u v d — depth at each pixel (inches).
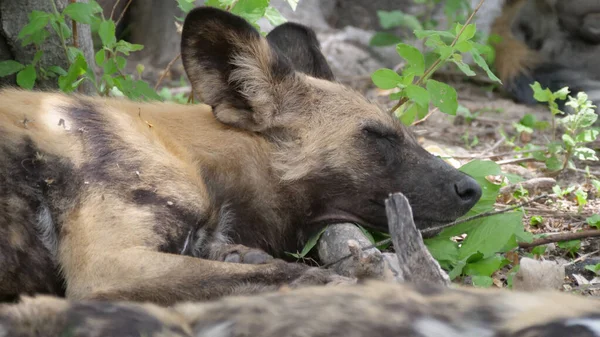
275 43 390.3
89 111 310.7
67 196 290.0
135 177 297.6
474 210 358.9
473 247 336.2
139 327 143.0
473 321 137.6
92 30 478.3
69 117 304.7
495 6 716.7
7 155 287.3
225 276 277.3
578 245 377.1
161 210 296.2
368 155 343.0
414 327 136.9
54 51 422.3
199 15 334.3
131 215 289.9
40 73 418.9
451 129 612.7
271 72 341.4
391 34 720.3
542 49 708.0
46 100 310.7
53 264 287.9
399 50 391.9
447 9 699.4
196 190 309.7
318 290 149.6
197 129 336.2
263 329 140.5
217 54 339.9
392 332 136.3
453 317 138.7
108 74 402.3
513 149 567.5
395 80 388.8
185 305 151.4
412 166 346.6
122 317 144.9
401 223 225.1
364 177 341.7
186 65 340.2
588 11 683.4
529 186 456.8
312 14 759.7
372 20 784.9
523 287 299.3
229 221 331.3
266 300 147.1
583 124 501.7
